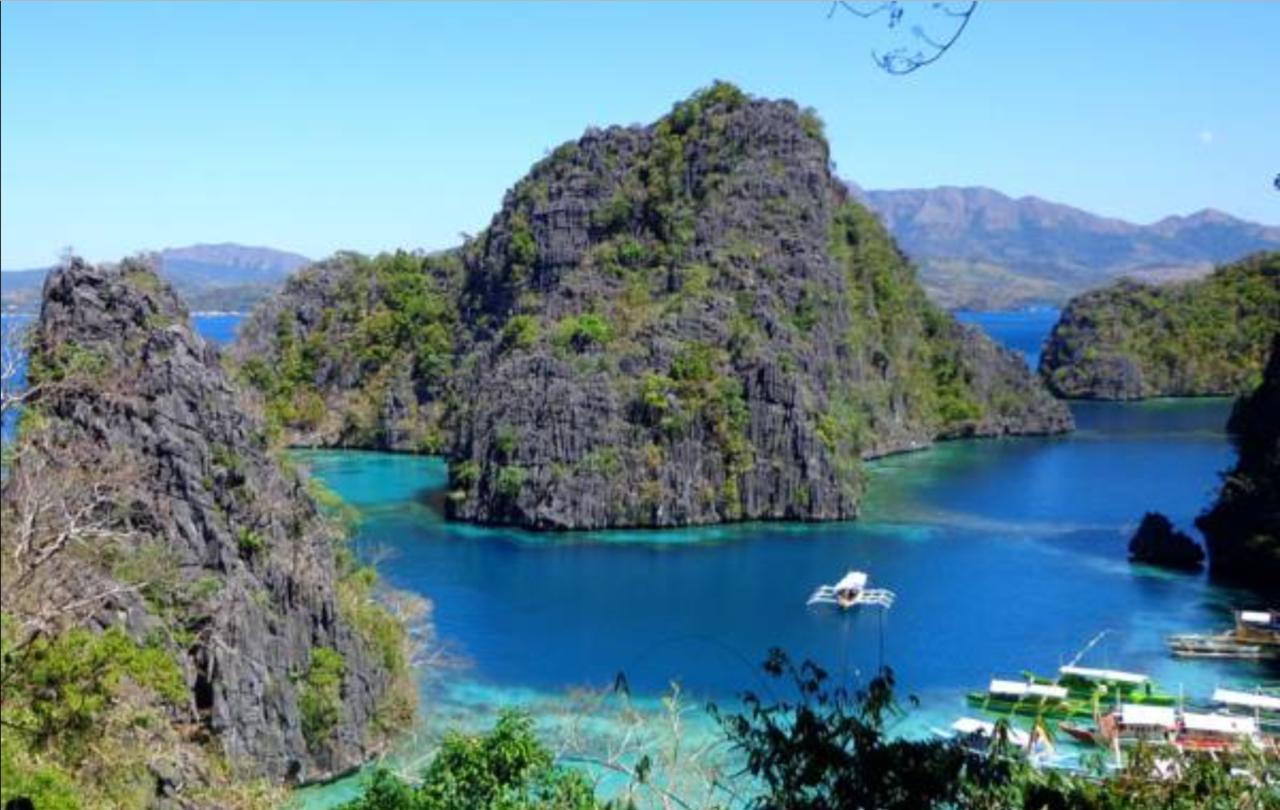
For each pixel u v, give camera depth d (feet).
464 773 120.67
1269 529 349.00
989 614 306.76
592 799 115.34
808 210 613.52
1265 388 387.14
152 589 183.52
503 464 448.24
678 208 612.70
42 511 109.50
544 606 320.09
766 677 250.98
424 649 272.92
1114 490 499.10
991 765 67.10
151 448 200.75
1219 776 76.79
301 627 203.92
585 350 499.92
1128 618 302.04
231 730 183.42
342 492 504.84
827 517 448.65
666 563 376.07
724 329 503.61
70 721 120.57
